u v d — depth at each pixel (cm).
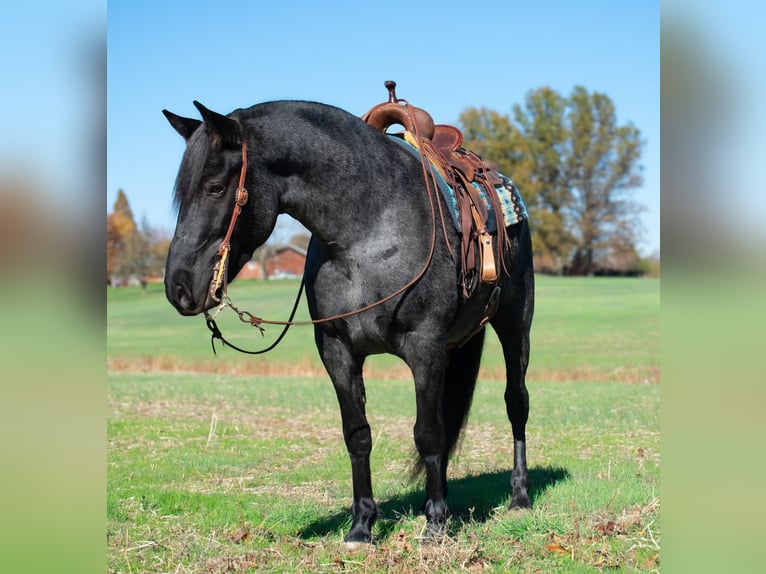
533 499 579
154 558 463
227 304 418
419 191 469
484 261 488
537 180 6875
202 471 732
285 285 5759
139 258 6544
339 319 455
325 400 1328
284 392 1447
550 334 3188
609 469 664
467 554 441
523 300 584
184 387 1537
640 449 756
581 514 517
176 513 574
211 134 407
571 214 6838
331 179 439
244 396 1380
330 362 468
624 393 1352
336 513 559
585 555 453
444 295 457
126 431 983
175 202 414
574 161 6788
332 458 795
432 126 524
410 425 1037
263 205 425
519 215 556
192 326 3897
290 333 3378
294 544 480
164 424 1046
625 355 2419
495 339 2945
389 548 459
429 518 469
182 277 405
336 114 459
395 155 471
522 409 581
